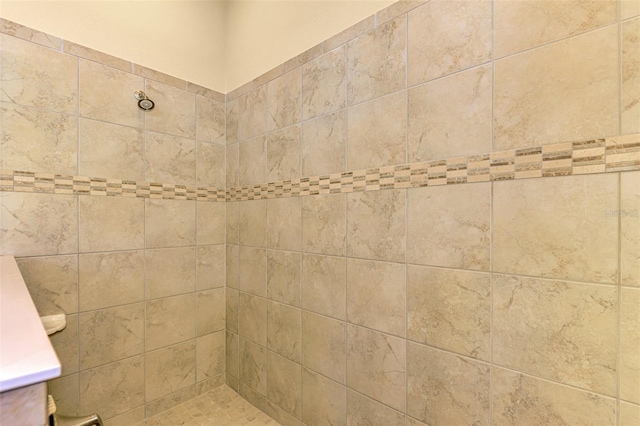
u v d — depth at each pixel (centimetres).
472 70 90
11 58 118
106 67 141
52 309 126
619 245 70
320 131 132
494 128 87
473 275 91
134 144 149
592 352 73
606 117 71
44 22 125
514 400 84
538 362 80
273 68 154
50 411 89
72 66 131
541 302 80
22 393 41
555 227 78
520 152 83
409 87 104
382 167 111
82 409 133
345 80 123
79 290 133
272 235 153
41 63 124
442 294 97
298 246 141
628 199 69
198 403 164
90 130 136
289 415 144
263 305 158
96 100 138
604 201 71
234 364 175
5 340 50
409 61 104
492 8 87
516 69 83
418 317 102
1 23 116
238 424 148
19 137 120
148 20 154
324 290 130
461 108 93
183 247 166
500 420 86
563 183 76
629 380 69
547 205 79
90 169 136
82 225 134
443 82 96
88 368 135
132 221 148
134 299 149
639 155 67
